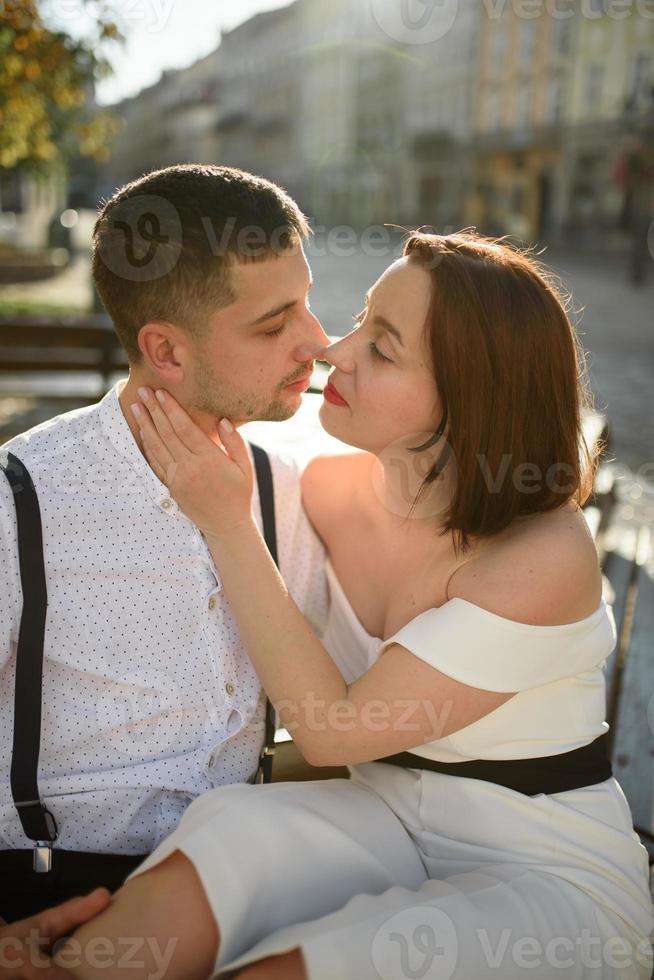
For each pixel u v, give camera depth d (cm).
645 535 425
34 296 1352
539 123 3294
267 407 148
